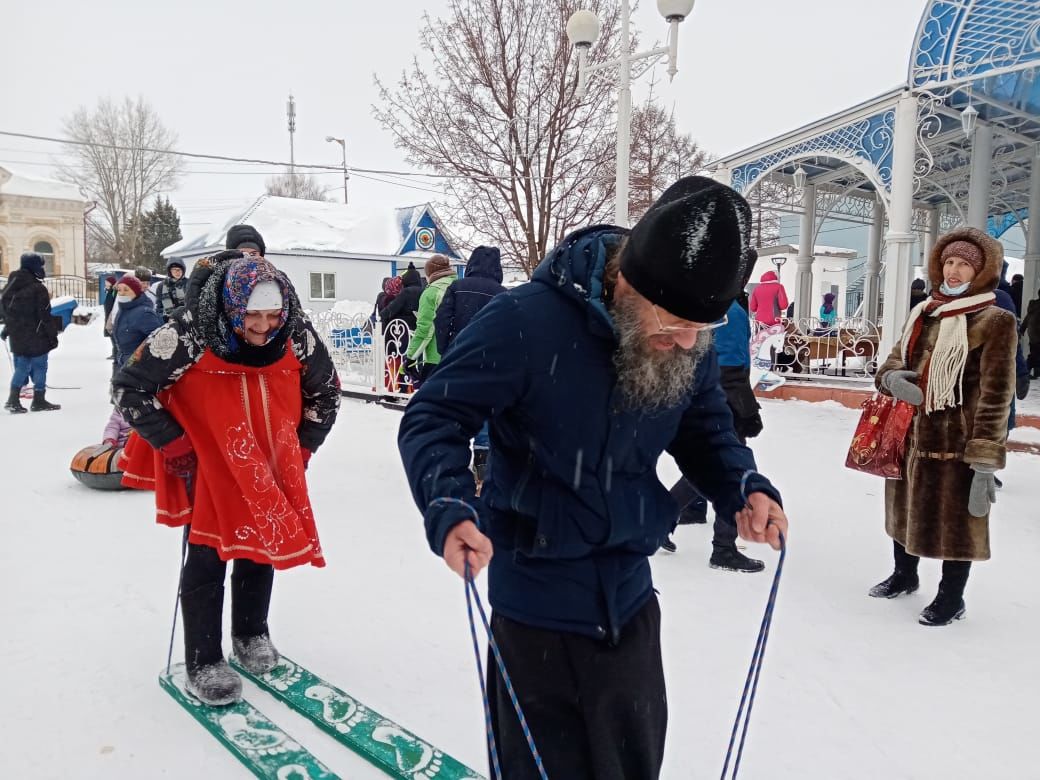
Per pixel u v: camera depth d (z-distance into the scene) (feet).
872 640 10.82
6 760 7.63
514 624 5.43
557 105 41.47
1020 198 51.13
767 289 36.65
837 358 38.42
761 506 5.48
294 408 8.91
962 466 11.00
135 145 156.04
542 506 5.27
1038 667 10.07
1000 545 15.17
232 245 13.51
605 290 5.16
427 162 42.80
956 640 10.87
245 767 7.60
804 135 33.17
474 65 41.83
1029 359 37.68
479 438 17.25
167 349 7.91
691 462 6.05
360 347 37.04
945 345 11.03
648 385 5.00
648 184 49.67
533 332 5.07
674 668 9.88
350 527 15.62
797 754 8.03
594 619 5.30
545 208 43.16
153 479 9.14
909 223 29.63
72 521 15.61
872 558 14.39
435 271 21.33
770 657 10.23
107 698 8.82
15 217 135.54
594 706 5.29
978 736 8.43
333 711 8.48
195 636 8.67
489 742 4.99
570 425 5.15
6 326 29.53
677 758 7.91
